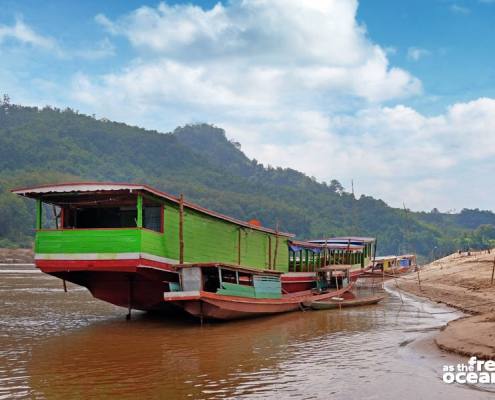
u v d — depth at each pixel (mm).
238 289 22375
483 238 180250
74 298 34156
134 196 21375
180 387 12031
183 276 21250
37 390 11914
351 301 29297
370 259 52094
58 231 20766
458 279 40594
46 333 19953
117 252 20156
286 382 12273
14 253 116062
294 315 25562
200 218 24750
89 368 14016
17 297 34719
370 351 15859
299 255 35812
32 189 20703
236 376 12969
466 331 15938
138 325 21953
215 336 19203
